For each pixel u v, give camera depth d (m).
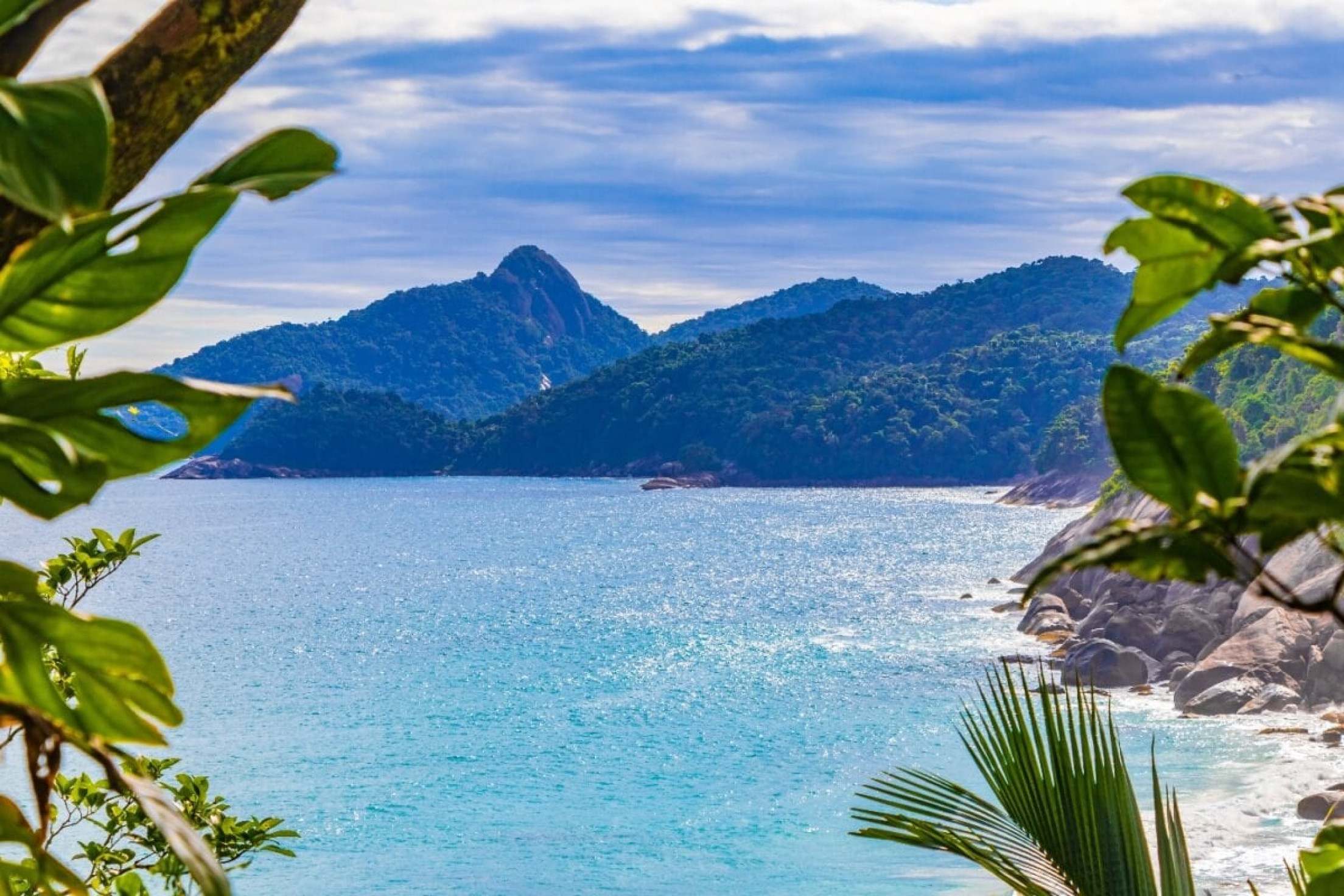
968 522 138.62
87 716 1.44
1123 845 4.45
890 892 26.89
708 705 46.38
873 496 193.12
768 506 174.88
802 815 32.84
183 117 1.54
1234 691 37.50
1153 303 1.35
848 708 44.19
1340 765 31.09
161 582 100.25
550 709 47.62
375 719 47.34
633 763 39.19
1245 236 1.32
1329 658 37.03
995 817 4.71
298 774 39.28
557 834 32.41
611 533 137.88
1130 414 1.24
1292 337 1.25
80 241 1.15
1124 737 35.41
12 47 1.20
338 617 77.12
